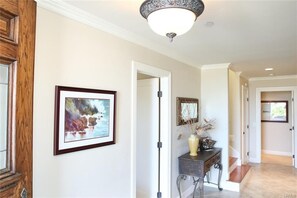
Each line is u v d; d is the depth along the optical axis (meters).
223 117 4.18
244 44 2.83
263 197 3.70
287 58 3.64
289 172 5.12
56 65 1.71
